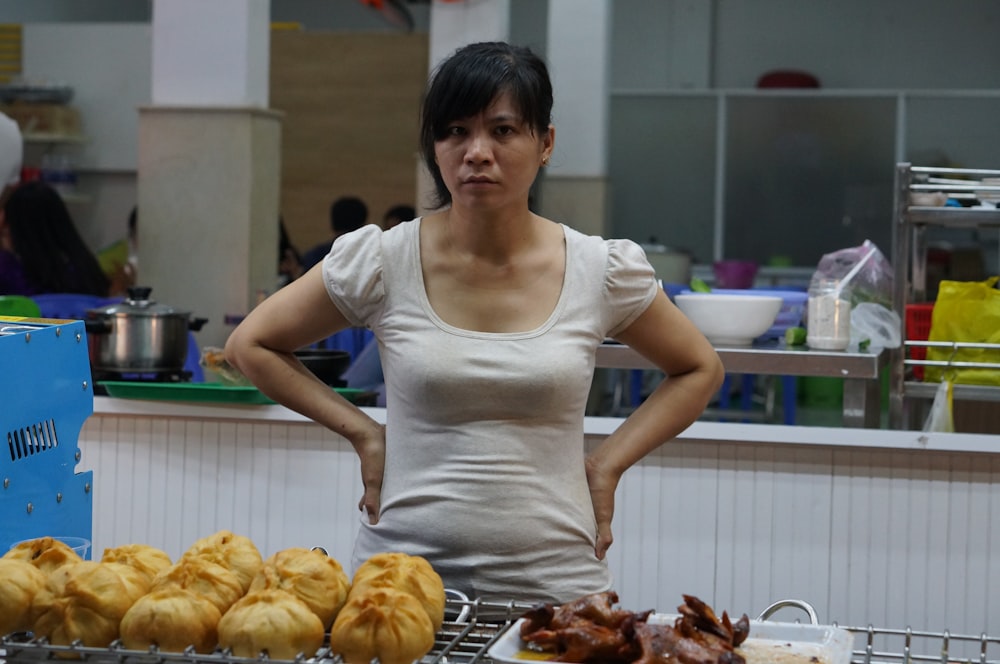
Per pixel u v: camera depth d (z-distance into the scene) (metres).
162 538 2.98
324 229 7.94
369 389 3.77
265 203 5.40
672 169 7.88
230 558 1.40
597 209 6.44
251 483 2.94
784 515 2.80
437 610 1.34
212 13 5.22
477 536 1.65
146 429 2.98
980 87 8.45
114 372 3.01
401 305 1.70
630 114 7.89
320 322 1.76
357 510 2.90
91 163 7.34
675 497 2.84
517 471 1.65
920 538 2.74
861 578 2.77
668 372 1.82
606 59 6.41
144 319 2.99
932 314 3.04
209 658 1.21
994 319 2.93
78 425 1.83
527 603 1.50
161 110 5.27
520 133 1.60
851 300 3.00
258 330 1.77
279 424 2.92
